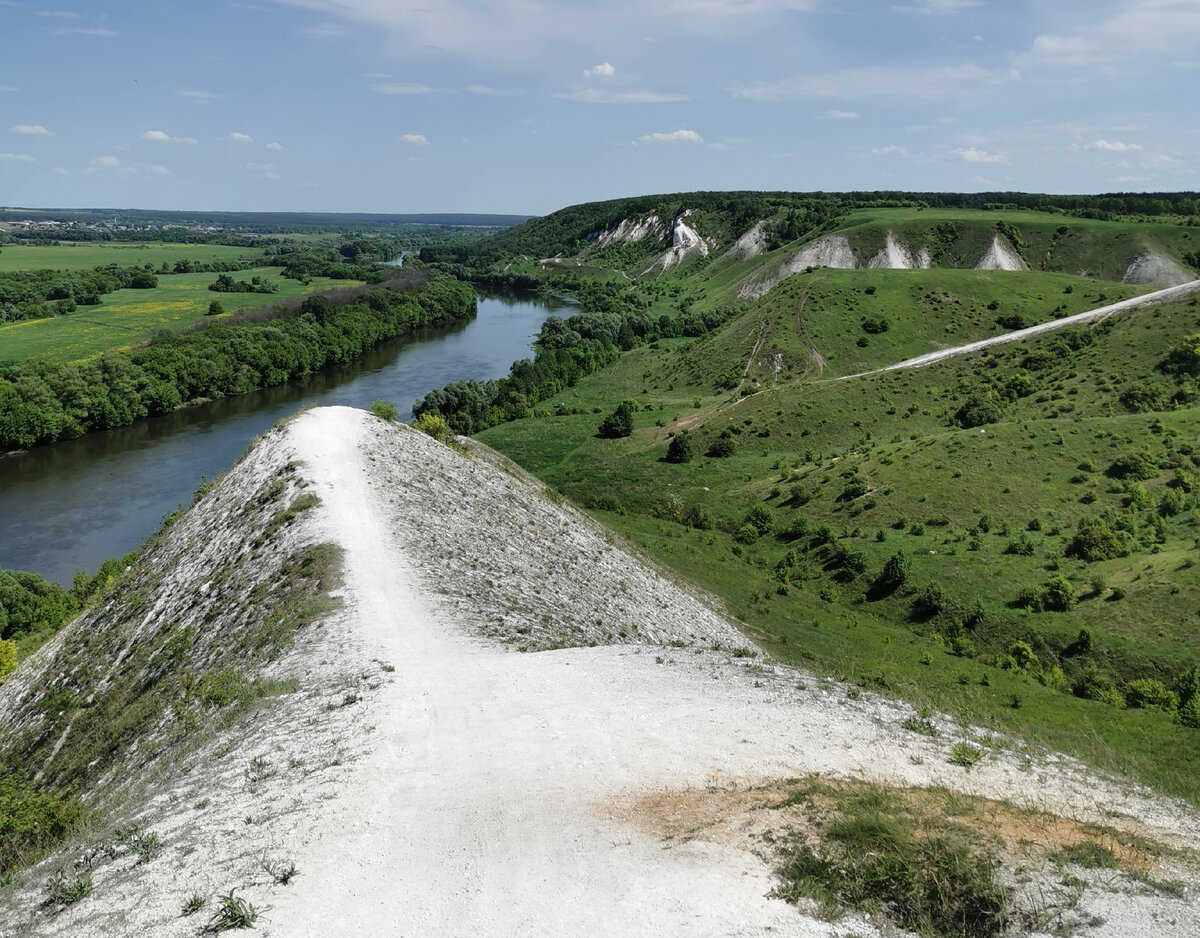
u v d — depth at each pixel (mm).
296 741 17922
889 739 17844
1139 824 14305
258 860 12938
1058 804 14875
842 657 47938
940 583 62562
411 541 33656
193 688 23781
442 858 12695
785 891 11469
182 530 43406
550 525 48312
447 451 53844
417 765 16094
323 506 36125
